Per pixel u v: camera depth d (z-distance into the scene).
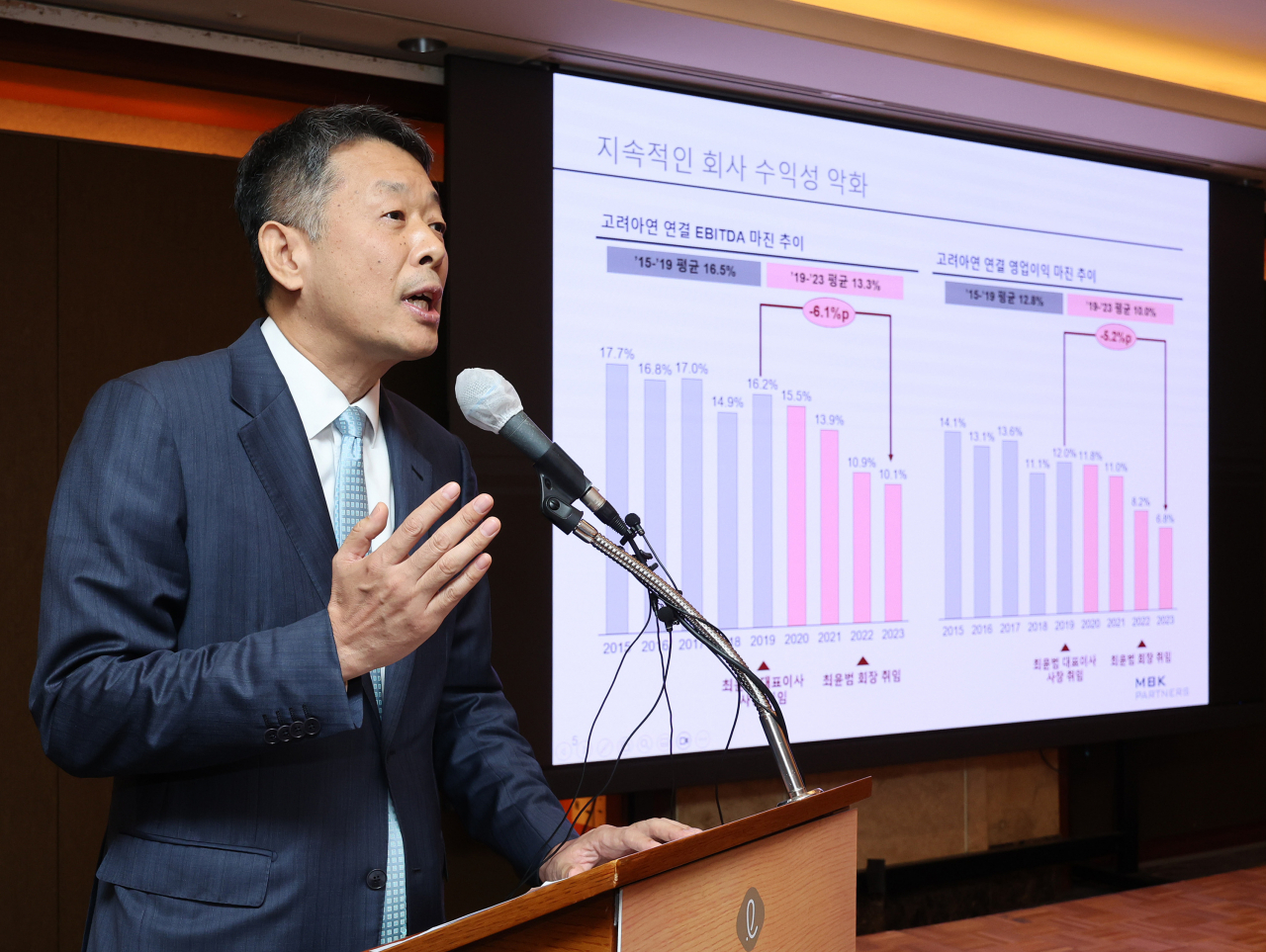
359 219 1.09
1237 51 3.42
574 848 1.08
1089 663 3.47
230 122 2.84
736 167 2.98
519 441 1.08
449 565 0.88
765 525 2.97
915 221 3.23
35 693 0.97
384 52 2.72
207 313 2.57
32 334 2.41
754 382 2.97
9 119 2.68
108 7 2.46
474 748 1.27
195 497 1.04
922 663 3.19
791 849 0.94
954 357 3.28
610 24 2.58
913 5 3.09
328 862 1.04
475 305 2.63
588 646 2.72
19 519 2.38
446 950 0.70
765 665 2.96
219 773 1.02
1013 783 3.66
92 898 1.06
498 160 2.68
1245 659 3.76
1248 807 4.18
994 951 3.05
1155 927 3.24
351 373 1.16
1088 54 3.44
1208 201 3.77
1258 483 3.82
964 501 3.28
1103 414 3.53
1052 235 3.46
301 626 0.93
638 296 2.83
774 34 2.65
